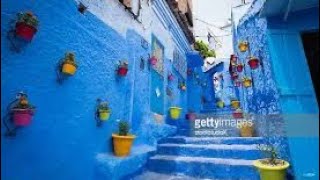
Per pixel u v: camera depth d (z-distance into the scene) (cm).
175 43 973
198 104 1234
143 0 661
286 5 418
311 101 400
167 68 838
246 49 679
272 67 441
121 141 451
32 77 292
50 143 312
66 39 358
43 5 319
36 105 295
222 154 554
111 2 504
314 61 428
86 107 397
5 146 251
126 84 542
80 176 367
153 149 589
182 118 956
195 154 578
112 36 497
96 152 416
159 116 728
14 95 266
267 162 425
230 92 1661
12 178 256
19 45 277
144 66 631
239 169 486
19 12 281
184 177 511
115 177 398
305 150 384
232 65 902
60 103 337
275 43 437
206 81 1532
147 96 631
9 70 263
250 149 534
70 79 361
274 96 470
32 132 286
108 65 474
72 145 356
